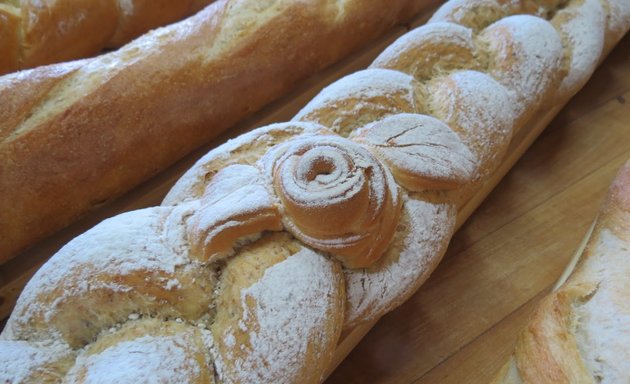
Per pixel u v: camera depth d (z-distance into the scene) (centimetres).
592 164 33
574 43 33
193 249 20
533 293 28
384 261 23
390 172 23
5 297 26
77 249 20
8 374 18
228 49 30
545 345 21
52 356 19
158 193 29
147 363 18
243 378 19
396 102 27
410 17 38
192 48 29
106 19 31
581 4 35
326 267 21
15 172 25
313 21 32
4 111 25
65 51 30
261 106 32
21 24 29
